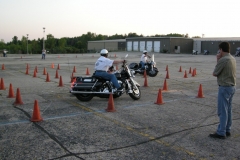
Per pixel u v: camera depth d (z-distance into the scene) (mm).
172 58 41531
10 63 28812
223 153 5043
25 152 4980
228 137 5926
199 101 9617
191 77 16984
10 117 7230
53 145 5324
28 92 10938
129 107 8531
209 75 18203
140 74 18141
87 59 37969
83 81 8922
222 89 5699
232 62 5629
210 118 7410
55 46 103375
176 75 18078
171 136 5926
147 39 72000
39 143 5422
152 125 6691
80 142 5500
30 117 7242
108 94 8867
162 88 12469
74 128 6383
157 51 70000
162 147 5293
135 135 5953
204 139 5770
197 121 7105
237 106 8922
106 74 8812
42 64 27500
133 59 36875
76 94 9133
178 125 6727
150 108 8453
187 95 10758
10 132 6051
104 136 5867
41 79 15320
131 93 9367
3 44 91938
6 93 10688
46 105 8648
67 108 8289
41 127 6430
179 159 4750
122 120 7090
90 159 4711
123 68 9414
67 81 14453
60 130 6230
